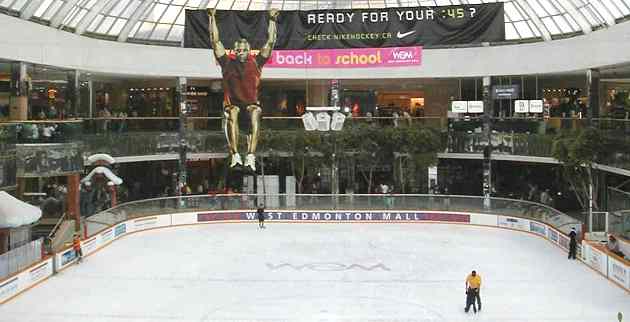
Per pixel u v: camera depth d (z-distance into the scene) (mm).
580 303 23812
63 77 42844
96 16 39250
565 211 45125
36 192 39688
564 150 36719
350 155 44812
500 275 28078
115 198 40375
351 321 22031
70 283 27078
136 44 43625
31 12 33625
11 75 34094
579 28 40031
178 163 49594
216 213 42344
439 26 39969
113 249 33906
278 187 46250
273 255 32250
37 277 26969
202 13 40594
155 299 24703
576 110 44469
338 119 33844
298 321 22078
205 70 45531
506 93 44219
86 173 43156
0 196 28969
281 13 41094
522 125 43562
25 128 31250
